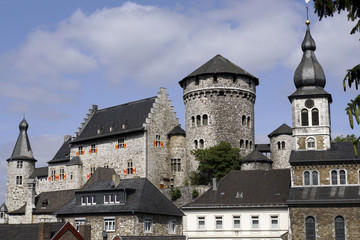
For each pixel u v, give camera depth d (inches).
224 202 2655.0
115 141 3698.3
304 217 2437.3
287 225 2544.3
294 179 2583.7
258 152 3326.8
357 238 2357.3
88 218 2432.3
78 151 3969.0
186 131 3575.3
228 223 2625.5
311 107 2711.6
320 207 2427.4
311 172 2568.9
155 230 2400.3
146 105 3720.5
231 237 2605.8
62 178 4160.9
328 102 2751.0
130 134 3607.3
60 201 3427.7
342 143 2677.2
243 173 2822.3
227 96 3474.4
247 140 3516.2
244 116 3528.5
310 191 2524.6
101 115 4072.3
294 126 2719.0
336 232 2393.0
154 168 3528.5
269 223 2568.9
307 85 2763.3
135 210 2279.8
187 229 2669.8
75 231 1748.3
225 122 3447.3
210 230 2637.8
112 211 2348.7
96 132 3902.6
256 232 2578.7
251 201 2623.0
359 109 812.0
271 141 3718.0
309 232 2423.7
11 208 4822.8
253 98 3619.6
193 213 2677.2
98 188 2583.7
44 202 3491.6
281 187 2672.2
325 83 2773.1
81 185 3892.7
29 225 1797.5
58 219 2532.0
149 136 3533.5
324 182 2544.3
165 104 3688.5
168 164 3624.5
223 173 3265.3
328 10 806.5
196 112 3511.3
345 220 2386.8
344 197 2427.4
